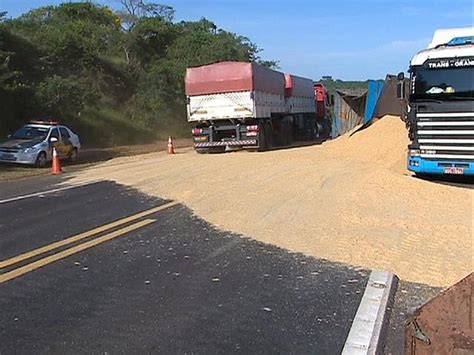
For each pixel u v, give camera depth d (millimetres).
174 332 5520
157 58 52875
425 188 14195
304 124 36938
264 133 27734
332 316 5977
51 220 10586
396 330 5738
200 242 8992
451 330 2877
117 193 13766
